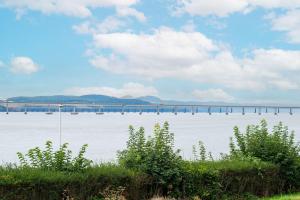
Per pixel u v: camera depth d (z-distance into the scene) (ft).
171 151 48.42
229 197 50.44
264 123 62.28
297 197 53.88
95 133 236.22
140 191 44.98
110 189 42.68
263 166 54.49
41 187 39.06
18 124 361.71
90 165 43.57
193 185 48.01
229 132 236.02
